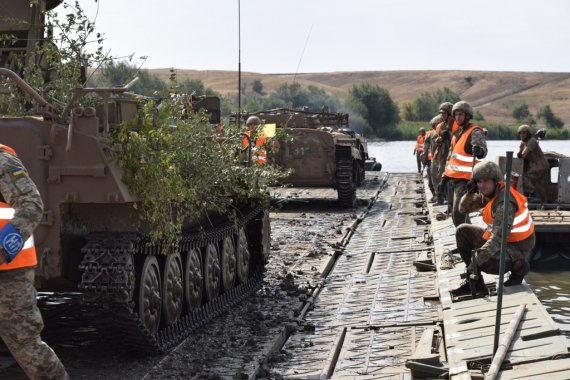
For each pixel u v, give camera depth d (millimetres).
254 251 12414
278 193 25422
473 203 10148
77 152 7629
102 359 8406
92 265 7668
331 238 16953
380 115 134000
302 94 135750
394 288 11703
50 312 10211
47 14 8992
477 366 7191
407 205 23797
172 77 9625
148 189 7945
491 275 10289
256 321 9945
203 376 7766
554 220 16438
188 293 9672
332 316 10312
